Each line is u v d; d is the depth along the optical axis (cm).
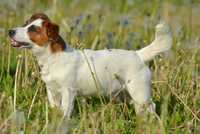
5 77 1381
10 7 2058
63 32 1577
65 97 1199
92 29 1692
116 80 1224
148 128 1084
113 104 1214
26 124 1122
